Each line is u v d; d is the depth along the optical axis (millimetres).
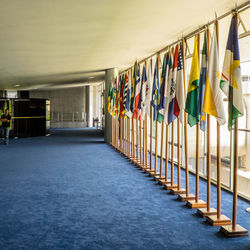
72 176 6605
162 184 5840
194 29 5855
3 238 3404
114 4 4441
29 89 23797
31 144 12609
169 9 4676
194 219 3984
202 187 5613
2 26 5488
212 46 3797
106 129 12961
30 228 3693
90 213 4230
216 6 4520
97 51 8195
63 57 9039
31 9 4570
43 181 6148
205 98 3783
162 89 5500
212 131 7078
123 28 5809
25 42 6883
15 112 15492
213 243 3256
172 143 5555
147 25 5582
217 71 3777
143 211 4312
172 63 5418
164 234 3498
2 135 14656
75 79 16391
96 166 7758
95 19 5172
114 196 5078
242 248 3137
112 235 3477
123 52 8359
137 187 5676
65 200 4848
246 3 4348
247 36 4586
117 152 10234
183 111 4852
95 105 24906
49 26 5570
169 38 6664
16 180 6238
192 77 4242
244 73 4973
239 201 4691
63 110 24828
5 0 4168
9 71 11898
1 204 4641
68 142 13328
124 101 8594
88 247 3166
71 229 3660
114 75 11953
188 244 3232
